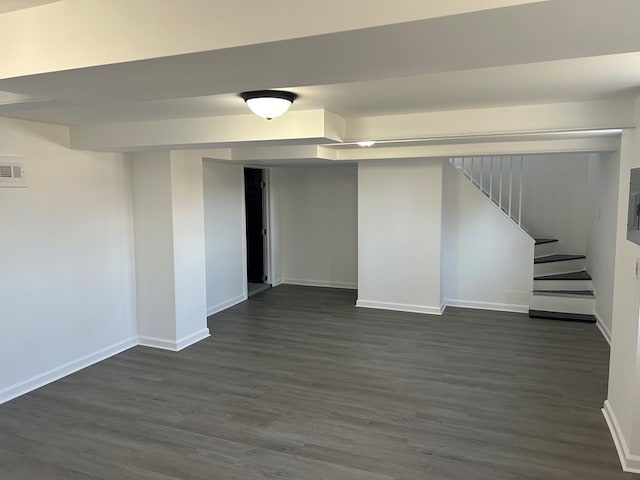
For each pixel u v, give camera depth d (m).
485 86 2.49
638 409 2.55
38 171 3.71
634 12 1.10
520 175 6.19
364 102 2.91
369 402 3.47
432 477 2.55
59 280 3.94
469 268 6.10
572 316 5.56
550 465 2.64
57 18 1.62
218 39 1.39
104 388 3.76
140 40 1.50
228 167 6.21
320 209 7.48
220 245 6.09
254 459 2.74
